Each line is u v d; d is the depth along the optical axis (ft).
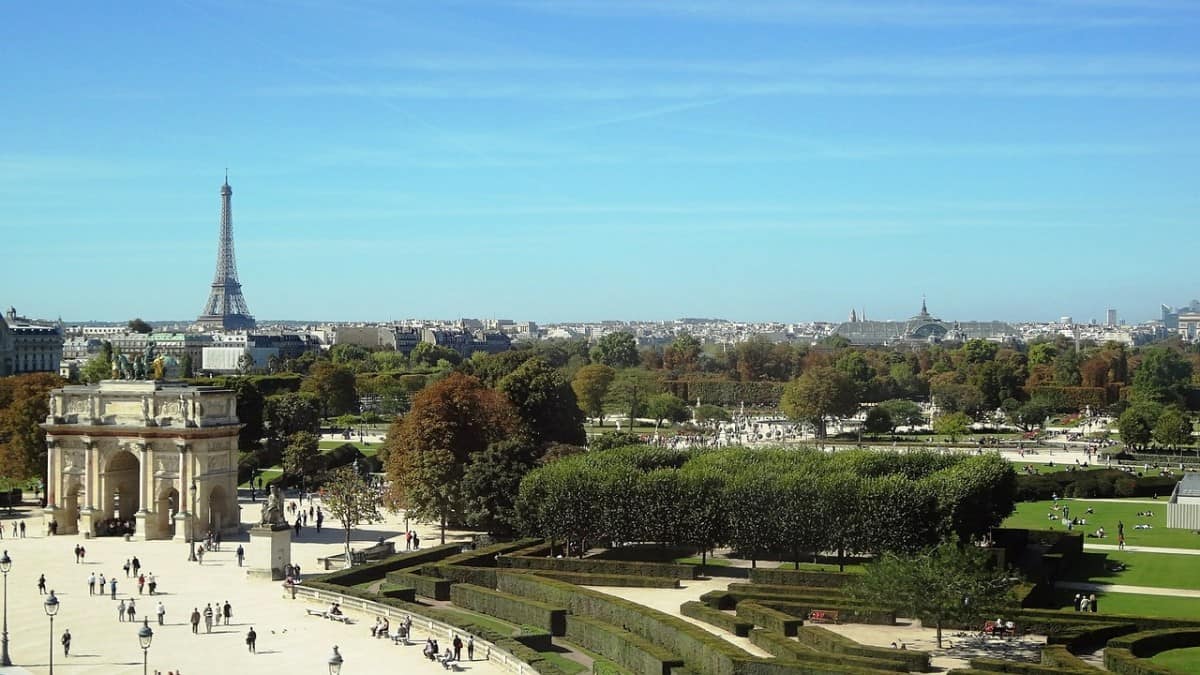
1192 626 632.38
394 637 641.81
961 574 636.89
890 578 645.10
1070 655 575.79
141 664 590.96
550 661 571.69
